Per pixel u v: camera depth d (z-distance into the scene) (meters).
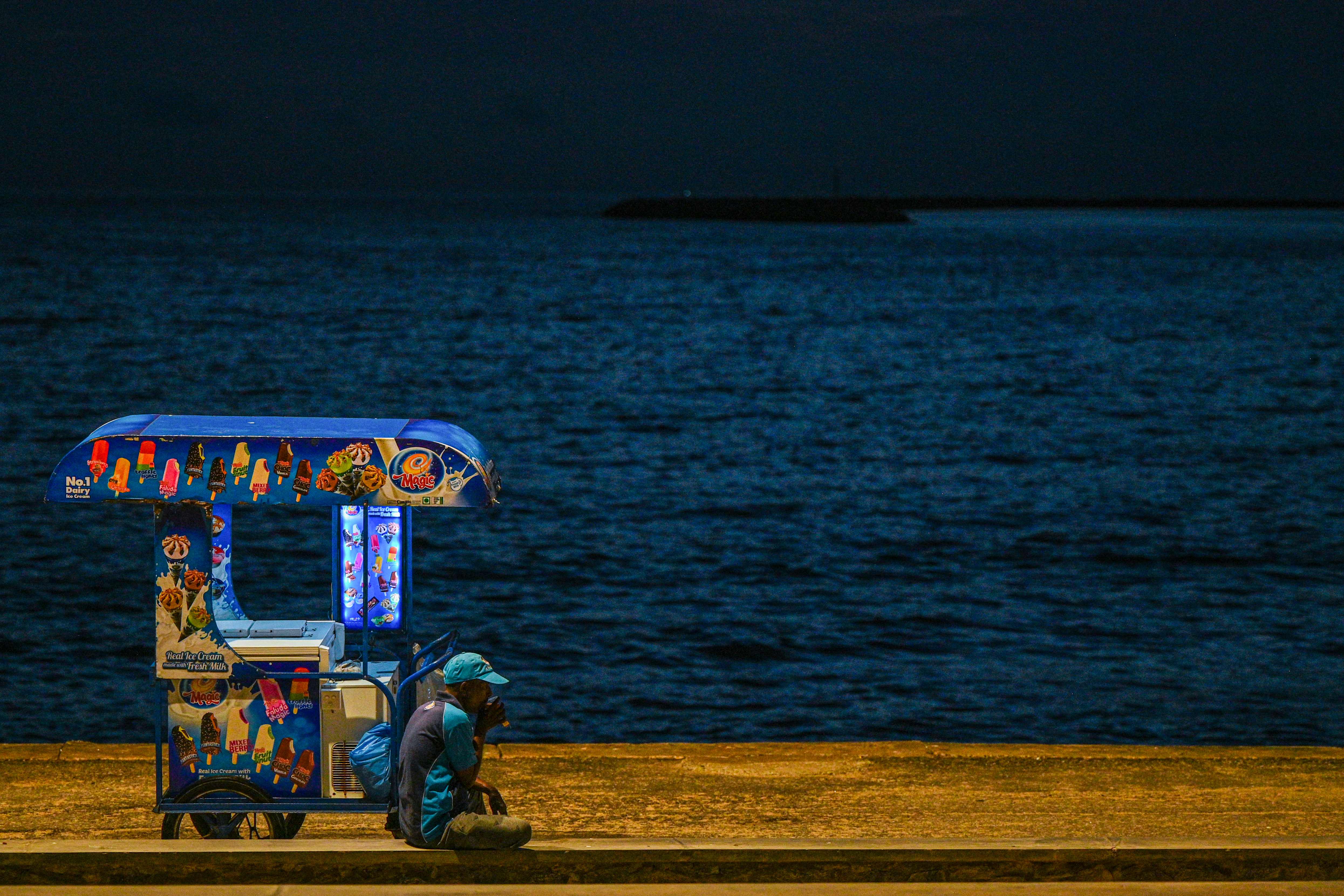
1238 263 173.75
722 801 11.58
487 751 12.82
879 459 45.91
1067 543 33.97
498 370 68.38
